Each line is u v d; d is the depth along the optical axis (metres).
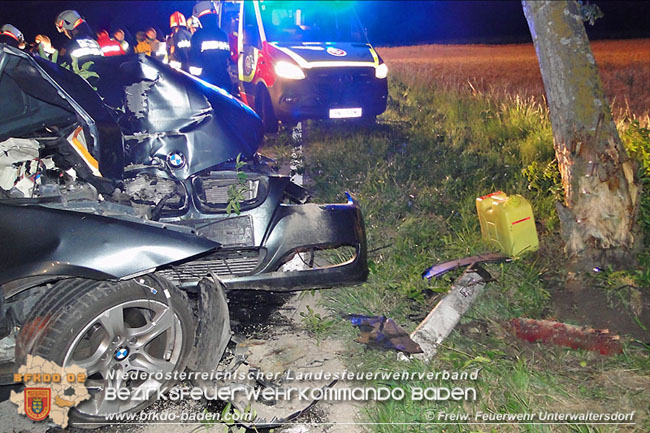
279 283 3.89
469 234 5.37
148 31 12.41
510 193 6.32
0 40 6.52
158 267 3.11
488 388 3.34
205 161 3.95
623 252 4.44
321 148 8.63
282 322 4.25
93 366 3.00
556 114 4.58
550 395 3.28
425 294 4.47
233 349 3.84
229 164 4.38
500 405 3.23
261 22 10.06
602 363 3.53
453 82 14.45
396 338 3.85
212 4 11.37
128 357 3.10
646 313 4.02
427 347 3.76
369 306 4.36
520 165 7.50
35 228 3.04
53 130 3.50
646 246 4.77
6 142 3.30
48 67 3.55
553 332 3.80
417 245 5.25
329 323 4.08
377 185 6.75
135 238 3.11
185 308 3.24
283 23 10.35
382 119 10.98
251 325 4.21
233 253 3.90
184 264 3.84
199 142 3.97
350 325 4.09
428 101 12.98
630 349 3.66
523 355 3.63
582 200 4.46
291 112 9.33
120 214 3.27
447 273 4.65
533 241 4.91
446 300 4.20
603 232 4.43
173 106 4.14
